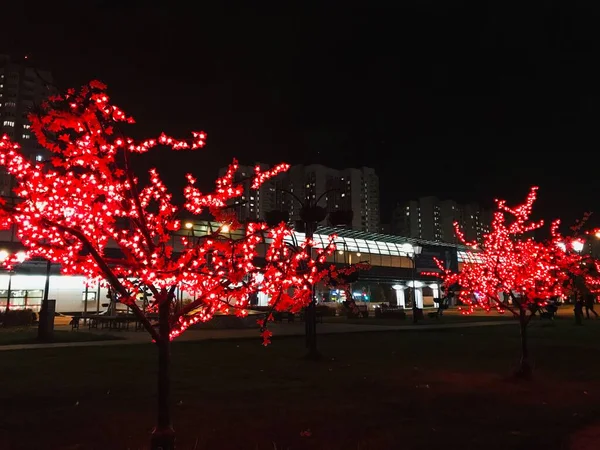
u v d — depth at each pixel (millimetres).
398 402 9211
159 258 5461
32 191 4809
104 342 19250
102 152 5336
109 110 5242
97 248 5570
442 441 6840
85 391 10023
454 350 17766
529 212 13477
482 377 12055
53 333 22234
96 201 5418
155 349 17297
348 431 7289
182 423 7625
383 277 58812
